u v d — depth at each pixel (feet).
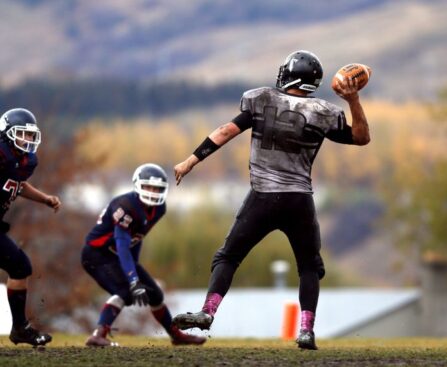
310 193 86.48
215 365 76.38
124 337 145.38
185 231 487.20
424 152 595.47
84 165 337.52
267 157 85.71
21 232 304.09
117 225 109.29
